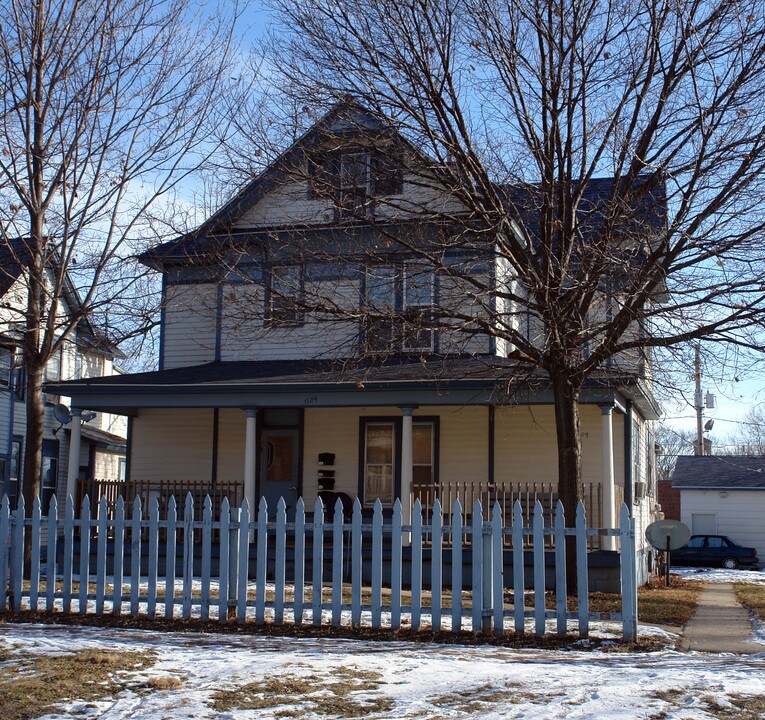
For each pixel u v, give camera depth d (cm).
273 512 1986
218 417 2066
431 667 762
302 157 1427
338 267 1541
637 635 945
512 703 634
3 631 957
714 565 3431
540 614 932
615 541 1744
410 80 1324
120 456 3127
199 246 1781
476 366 1739
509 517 1772
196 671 744
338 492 1959
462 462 1903
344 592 1411
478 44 1286
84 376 2889
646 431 2431
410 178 1612
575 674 733
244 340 2006
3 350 2470
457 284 1350
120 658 782
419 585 963
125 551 1828
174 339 2086
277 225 1582
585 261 1278
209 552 1029
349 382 1647
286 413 2020
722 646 955
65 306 2236
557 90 1271
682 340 1254
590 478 1872
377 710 625
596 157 1312
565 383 1344
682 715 593
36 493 1392
